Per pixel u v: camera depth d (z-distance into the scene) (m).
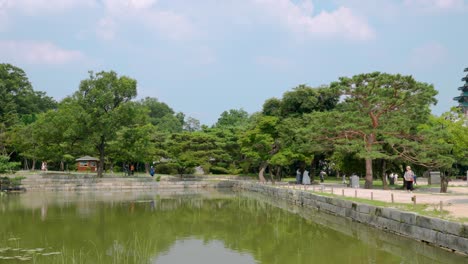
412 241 15.80
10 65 86.31
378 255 15.02
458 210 16.52
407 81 33.56
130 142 52.59
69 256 15.20
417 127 36.84
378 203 20.41
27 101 85.50
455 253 13.21
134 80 52.09
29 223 23.16
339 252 15.80
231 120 105.94
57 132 49.12
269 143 48.00
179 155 60.06
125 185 51.31
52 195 41.72
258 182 52.53
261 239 18.95
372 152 33.56
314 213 27.50
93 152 59.50
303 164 52.94
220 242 18.25
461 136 32.72
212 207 32.56
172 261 14.61
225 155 64.00
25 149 58.88
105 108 50.97
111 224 23.22
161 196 42.94
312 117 38.59
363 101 35.69
